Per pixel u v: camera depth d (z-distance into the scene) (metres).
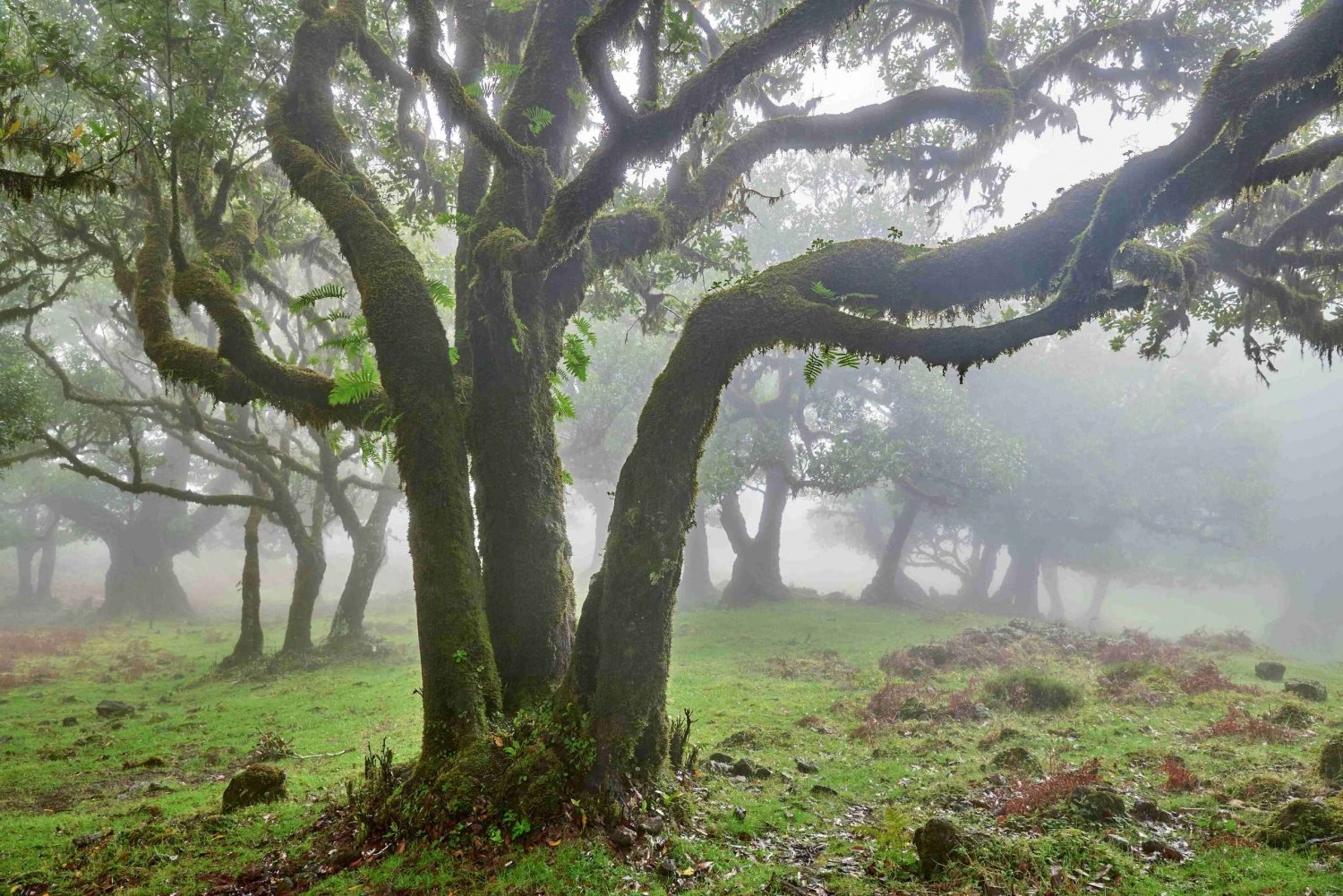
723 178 9.09
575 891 5.50
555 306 9.04
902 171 12.23
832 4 6.29
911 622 28.30
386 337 7.74
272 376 8.69
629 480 7.22
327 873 6.16
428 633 7.20
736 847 6.60
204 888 6.07
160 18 10.34
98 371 26.12
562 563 8.53
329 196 8.45
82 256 16.00
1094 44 10.90
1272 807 7.28
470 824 6.32
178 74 11.17
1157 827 6.87
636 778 6.86
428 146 14.17
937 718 12.16
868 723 11.81
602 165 6.75
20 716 15.65
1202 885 5.63
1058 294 6.03
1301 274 12.02
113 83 10.12
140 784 10.36
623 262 9.27
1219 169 6.04
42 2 14.89
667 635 7.16
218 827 7.49
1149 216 6.04
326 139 9.04
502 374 8.38
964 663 17.72
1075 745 10.23
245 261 11.14
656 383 7.34
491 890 5.52
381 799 6.88
